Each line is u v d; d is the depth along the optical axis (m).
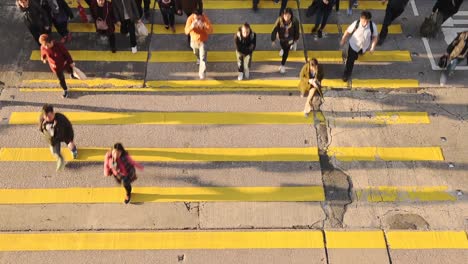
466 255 8.16
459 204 8.75
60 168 8.83
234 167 9.14
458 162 9.30
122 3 9.75
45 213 8.48
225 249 8.16
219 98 10.16
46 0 10.02
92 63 10.66
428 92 10.38
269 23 11.65
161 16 11.70
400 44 11.27
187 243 8.21
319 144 9.49
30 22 9.87
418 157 9.35
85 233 8.27
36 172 8.95
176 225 8.41
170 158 9.22
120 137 9.48
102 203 8.62
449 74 10.52
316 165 9.20
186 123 9.74
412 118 9.93
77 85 10.26
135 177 8.12
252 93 10.27
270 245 8.21
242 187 8.88
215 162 9.20
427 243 8.29
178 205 8.64
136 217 8.48
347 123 9.83
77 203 8.61
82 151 9.23
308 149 9.41
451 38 11.41
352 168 9.18
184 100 10.10
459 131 9.75
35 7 9.70
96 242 8.17
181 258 8.04
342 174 9.09
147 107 9.96
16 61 10.63
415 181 9.03
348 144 9.51
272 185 8.92
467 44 9.64
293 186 8.91
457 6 10.69
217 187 8.88
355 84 10.48
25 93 10.09
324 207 8.69
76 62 10.66
